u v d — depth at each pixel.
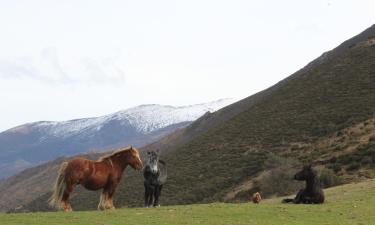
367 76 72.31
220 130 80.00
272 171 49.06
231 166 60.34
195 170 64.25
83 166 18.89
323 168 46.72
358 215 19.09
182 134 182.50
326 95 72.25
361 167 44.25
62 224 16.52
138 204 57.41
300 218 18.42
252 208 20.56
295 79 89.88
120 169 19.97
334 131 58.28
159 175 21.69
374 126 54.09
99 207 19.72
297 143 59.56
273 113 75.62
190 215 18.72
